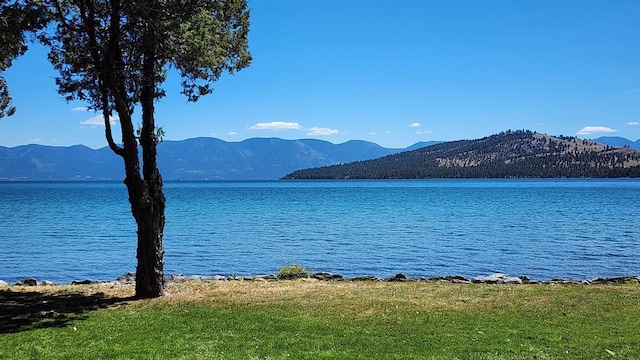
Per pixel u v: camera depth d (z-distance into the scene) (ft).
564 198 298.35
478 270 80.48
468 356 29.45
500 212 197.36
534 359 28.84
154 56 44.47
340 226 148.05
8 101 55.42
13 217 182.70
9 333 34.81
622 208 214.90
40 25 40.63
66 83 44.98
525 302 44.11
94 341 32.89
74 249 105.50
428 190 459.73
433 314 39.91
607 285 54.39
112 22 41.98
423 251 99.60
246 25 48.98
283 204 260.42
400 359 29.09
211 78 47.26
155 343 32.30
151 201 47.19
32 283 59.67
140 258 47.96
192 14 42.27
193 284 55.57
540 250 100.17
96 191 504.02
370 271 80.28
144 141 46.98
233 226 149.28
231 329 35.65
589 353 29.73
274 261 89.76
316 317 39.09
